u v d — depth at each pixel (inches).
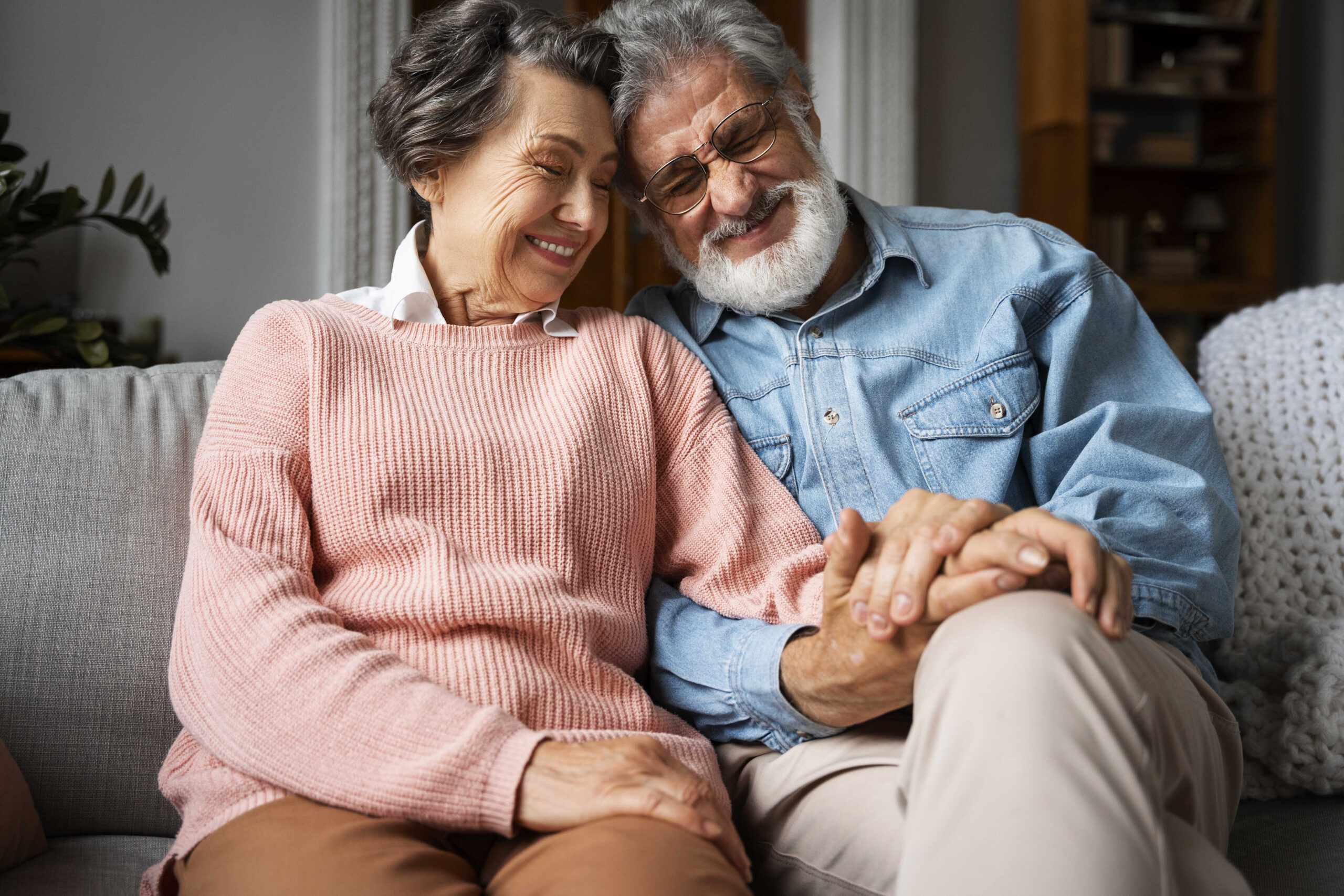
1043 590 33.3
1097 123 209.6
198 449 45.1
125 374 54.2
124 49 171.6
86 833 46.9
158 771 47.1
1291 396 55.6
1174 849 30.1
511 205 47.7
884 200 201.9
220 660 37.8
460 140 47.5
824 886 39.6
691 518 50.0
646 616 49.4
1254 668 50.0
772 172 52.2
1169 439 49.3
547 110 47.4
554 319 50.9
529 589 42.1
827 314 53.4
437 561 42.2
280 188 177.8
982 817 28.8
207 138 174.9
